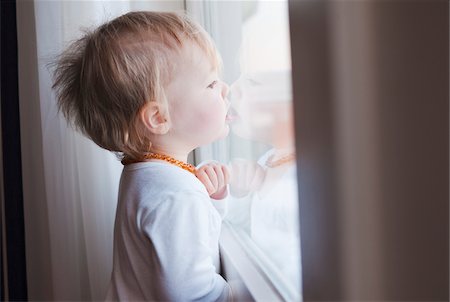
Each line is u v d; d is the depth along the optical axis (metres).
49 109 0.97
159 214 0.58
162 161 0.65
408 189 0.23
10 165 0.97
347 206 0.24
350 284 0.24
